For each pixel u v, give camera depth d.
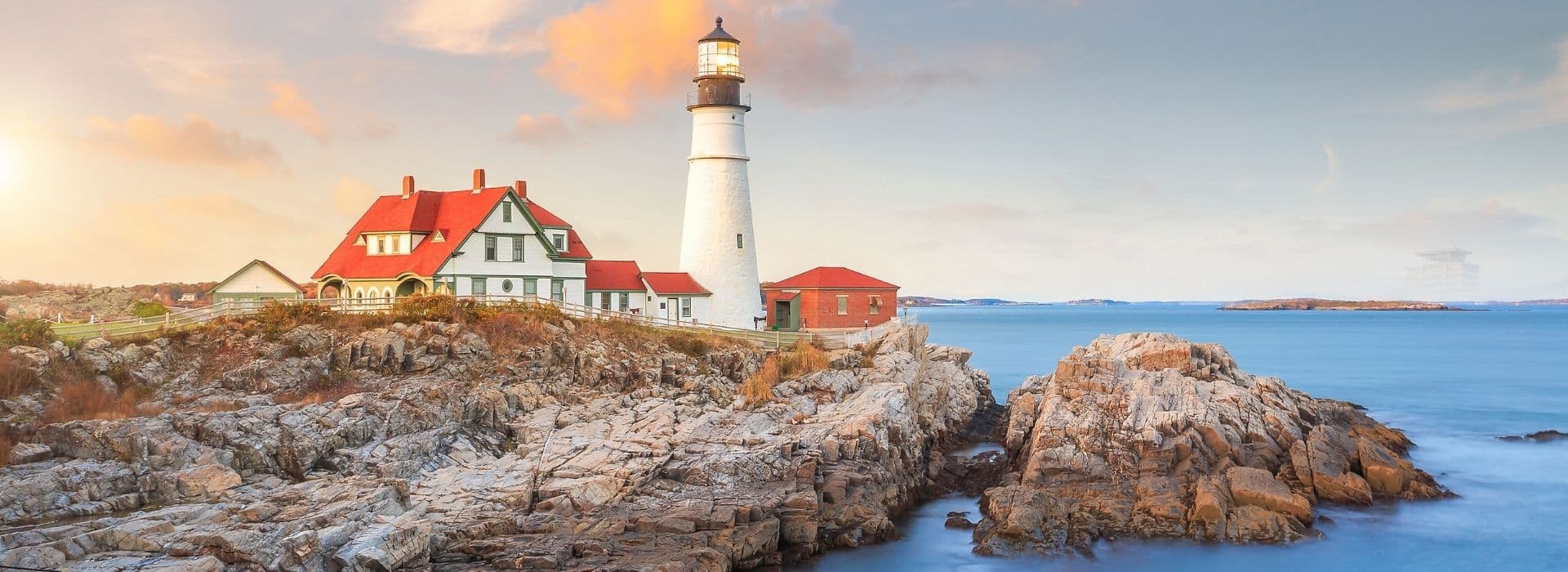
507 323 50.84
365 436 39.03
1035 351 153.62
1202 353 61.28
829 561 37.25
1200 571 37.47
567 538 33.34
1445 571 37.69
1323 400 63.75
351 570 28.30
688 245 70.06
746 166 70.19
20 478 31.66
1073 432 47.22
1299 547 39.41
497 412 44.38
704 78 68.94
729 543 34.22
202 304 79.75
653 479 39.59
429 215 62.72
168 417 36.97
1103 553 38.75
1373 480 46.16
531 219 61.53
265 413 38.34
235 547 27.66
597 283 66.94
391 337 47.16
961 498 47.00
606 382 50.78
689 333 58.34
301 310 48.59
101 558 27.38
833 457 42.62
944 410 62.06
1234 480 42.84
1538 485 49.19
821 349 60.47
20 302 72.44
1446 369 115.81
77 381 39.59
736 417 45.97
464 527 33.59
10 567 26.45
